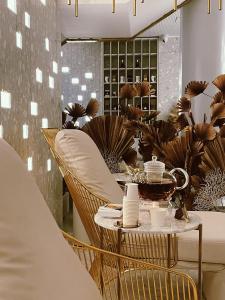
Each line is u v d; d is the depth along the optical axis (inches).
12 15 125.5
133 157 191.5
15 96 128.4
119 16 269.1
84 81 426.9
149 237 103.3
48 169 177.9
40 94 164.9
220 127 174.2
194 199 169.9
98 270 89.0
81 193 113.5
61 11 252.7
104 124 189.5
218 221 119.3
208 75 231.3
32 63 151.7
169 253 92.6
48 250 37.1
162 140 190.7
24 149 139.3
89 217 112.6
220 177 166.9
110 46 407.8
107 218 90.0
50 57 184.7
